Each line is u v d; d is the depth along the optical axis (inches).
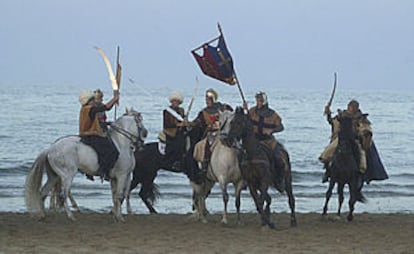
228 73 881.5
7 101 4131.4
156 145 1002.7
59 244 740.0
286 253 711.7
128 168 876.0
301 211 1160.8
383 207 1226.0
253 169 816.3
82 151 833.5
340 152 885.2
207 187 911.0
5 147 2021.4
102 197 1284.4
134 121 879.1
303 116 3444.9
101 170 842.8
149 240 773.3
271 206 1210.0
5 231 812.0
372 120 3309.5
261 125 844.0
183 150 918.4
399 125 3058.6
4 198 1261.1
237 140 816.3
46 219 895.1
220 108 888.9
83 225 863.1
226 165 842.2
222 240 778.2
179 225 880.3
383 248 746.8
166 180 1481.3
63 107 3599.9
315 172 1651.1
